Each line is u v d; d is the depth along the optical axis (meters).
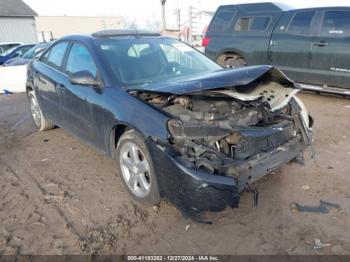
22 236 2.64
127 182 3.12
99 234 2.62
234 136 2.47
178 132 2.45
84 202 3.10
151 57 3.71
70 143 4.76
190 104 2.74
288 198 3.01
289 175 3.44
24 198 3.22
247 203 2.95
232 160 2.41
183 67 3.80
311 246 2.38
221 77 2.67
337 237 2.46
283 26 6.88
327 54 6.20
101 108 3.17
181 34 16.62
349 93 6.05
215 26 8.19
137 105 2.82
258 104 2.78
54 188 3.40
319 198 2.99
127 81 3.25
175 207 2.71
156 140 2.55
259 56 7.35
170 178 2.46
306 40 6.51
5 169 3.94
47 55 4.80
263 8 7.37
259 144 2.62
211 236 2.55
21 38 29.52
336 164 3.66
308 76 6.64
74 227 2.72
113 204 3.04
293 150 2.93
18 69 10.45
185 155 2.40
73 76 3.25
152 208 2.95
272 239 2.48
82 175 3.68
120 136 3.22
